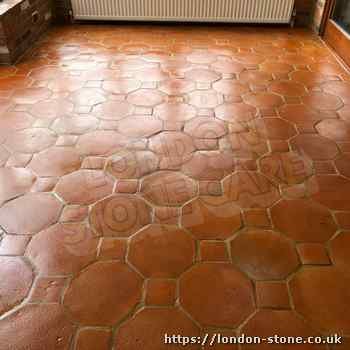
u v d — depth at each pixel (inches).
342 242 61.4
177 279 55.5
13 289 53.7
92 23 167.2
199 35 154.8
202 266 57.5
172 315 50.8
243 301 52.5
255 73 121.1
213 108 100.6
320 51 138.9
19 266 57.1
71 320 50.0
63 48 141.0
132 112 98.4
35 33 145.5
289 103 103.1
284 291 53.7
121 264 57.7
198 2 153.9
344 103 103.3
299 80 116.3
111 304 52.0
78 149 84.0
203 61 129.9
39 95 107.0
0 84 113.3
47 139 87.5
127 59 131.3
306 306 51.8
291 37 152.8
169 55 134.9
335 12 141.2
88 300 52.5
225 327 49.4
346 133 90.1
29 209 67.6
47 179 74.9
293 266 57.4
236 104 102.7
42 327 49.2
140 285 54.6
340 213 67.1
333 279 55.5
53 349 46.8
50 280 55.1
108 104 102.3
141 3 155.7
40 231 63.1
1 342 47.4
